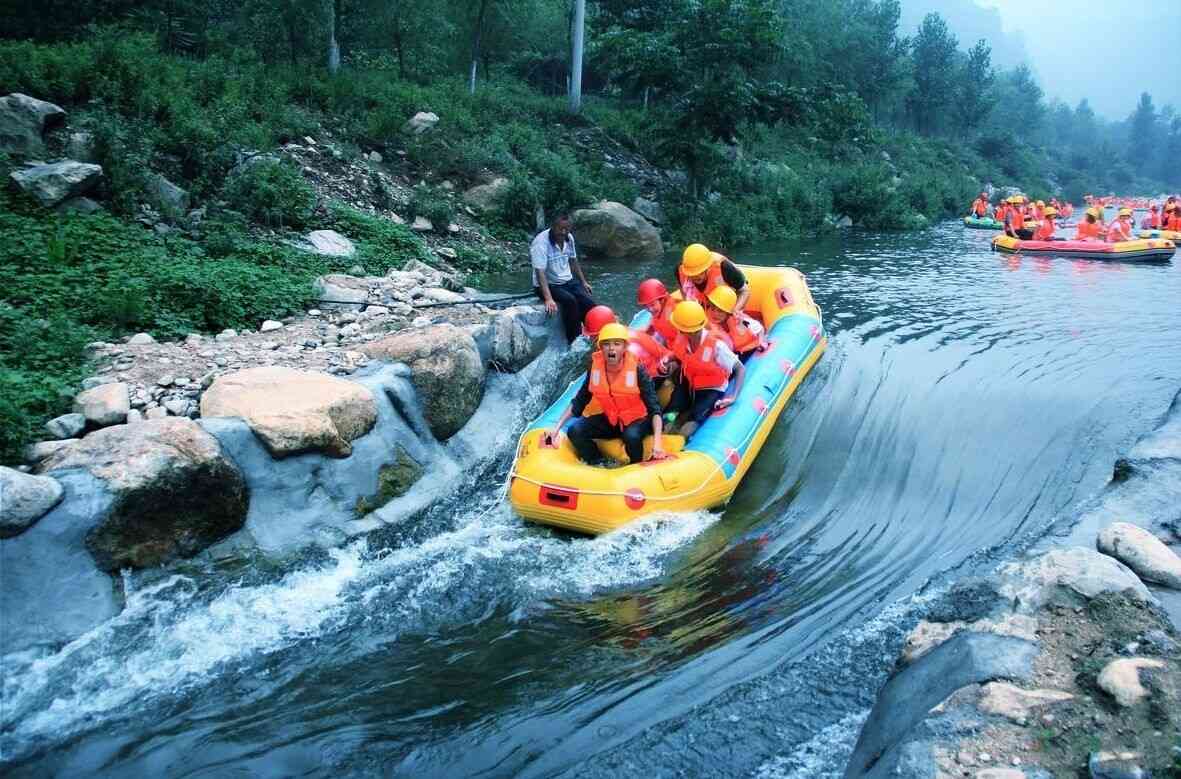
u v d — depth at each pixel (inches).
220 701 183.2
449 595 225.3
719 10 818.8
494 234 644.1
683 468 265.9
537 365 370.0
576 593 227.0
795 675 187.5
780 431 319.9
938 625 181.0
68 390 255.6
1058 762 135.0
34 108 461.4
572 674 192.1
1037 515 260.5
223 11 926.4
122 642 197.6
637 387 270.7
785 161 1295.5
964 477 288.0
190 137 511.8
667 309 334.6
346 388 273.1
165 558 220.5
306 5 836.0
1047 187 2546.8
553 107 960.3
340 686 188.7
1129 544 197.2
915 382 358.0
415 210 602.2
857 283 592.4
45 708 177.9
